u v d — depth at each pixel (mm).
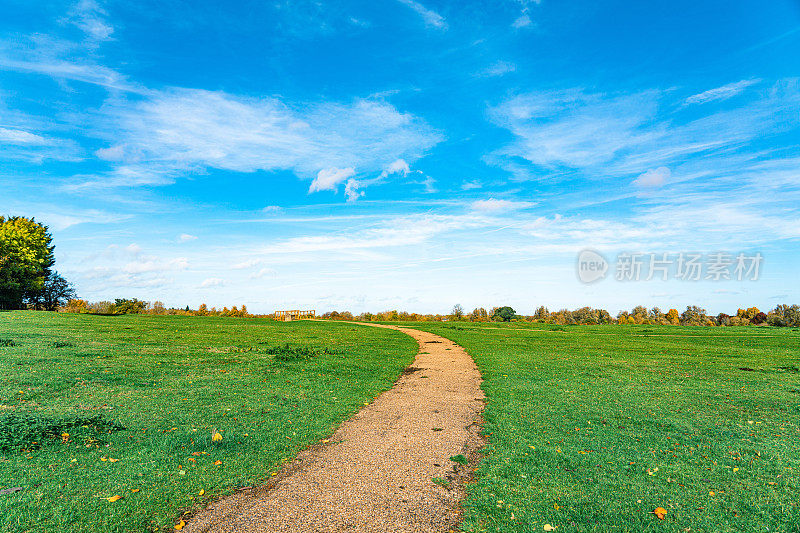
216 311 84438
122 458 6734
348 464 6930
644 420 9742
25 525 4723
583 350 25453
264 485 6055
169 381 12898
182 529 4801
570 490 6047
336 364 17562
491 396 12234
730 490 6113
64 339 21188
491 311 94062
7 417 8109
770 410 10797
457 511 5395
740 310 94188
